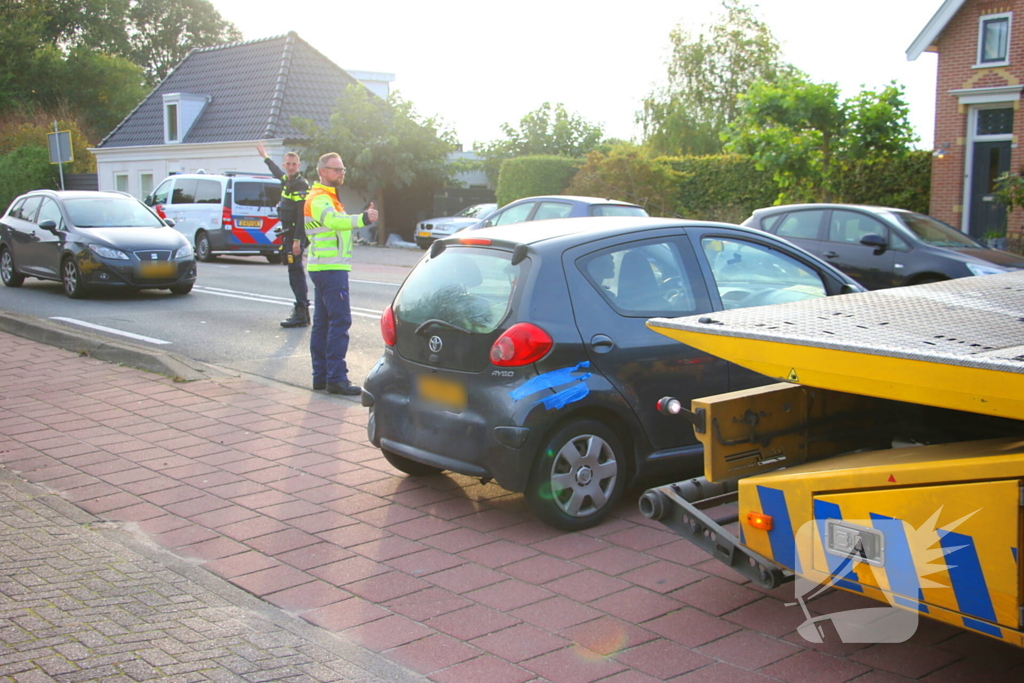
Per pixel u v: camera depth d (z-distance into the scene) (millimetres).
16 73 53469
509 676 3457
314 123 33062
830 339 3295
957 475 2932
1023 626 2803
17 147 42656
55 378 8711
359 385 8328
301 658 3578
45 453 6438
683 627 3842
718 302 5465
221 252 22219
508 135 43656
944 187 21422
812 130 21859
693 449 5336
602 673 3473
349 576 4430
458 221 30094
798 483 3420
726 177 25656
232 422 7188
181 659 3514
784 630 3791
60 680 3299
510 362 4809
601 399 4957
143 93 59156
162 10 76062
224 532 4996
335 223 7816
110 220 15188
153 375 8820
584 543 4797
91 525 5090
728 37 40188
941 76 21312
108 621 3854
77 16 67750
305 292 11875
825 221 12695
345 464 6160
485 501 5457
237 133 35281
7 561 4508
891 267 11828
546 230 5340
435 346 5168
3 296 14891
